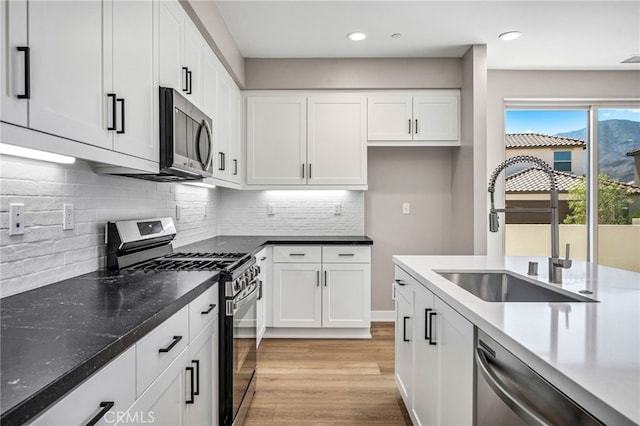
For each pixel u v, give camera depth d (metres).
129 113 1.58
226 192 4.17
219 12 2.89
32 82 1.04
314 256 3.62
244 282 2.12
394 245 4.26
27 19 1.02
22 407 0.62
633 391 0.69
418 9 2.89
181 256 2.43
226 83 3.26
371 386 2.68
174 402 1.33
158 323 1.17
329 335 3.69
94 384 0.84
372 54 3.74
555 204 1.74
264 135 3.86
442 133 3.86
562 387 0.78
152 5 1.80
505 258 2.43
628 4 2.80
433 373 1.71
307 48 3.59
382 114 3.86
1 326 1.04
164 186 2.71
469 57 3.61
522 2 2.79
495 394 1.11
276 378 2.80
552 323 1.10
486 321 1.13
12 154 1.34
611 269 2.05
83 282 1.62
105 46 1.40
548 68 4.11
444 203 4.24
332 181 3.85
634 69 4.15
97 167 1.83
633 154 4.23
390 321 4.25
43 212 1.54
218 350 1.87
